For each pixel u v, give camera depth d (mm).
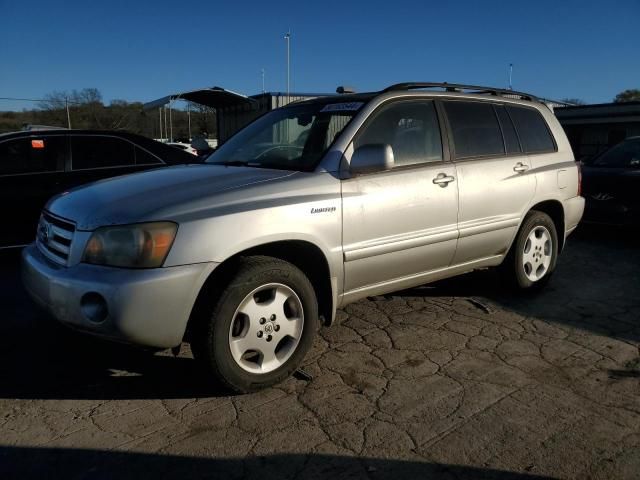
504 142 4832
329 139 3820
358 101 4074
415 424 2971
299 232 3342
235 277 3107
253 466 2607
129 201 3158
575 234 8406
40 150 6523
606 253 7129
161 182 3498
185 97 18750
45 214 3656
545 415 3068
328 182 3547
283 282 3293
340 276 3635
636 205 7348
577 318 4637
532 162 4992
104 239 2982
